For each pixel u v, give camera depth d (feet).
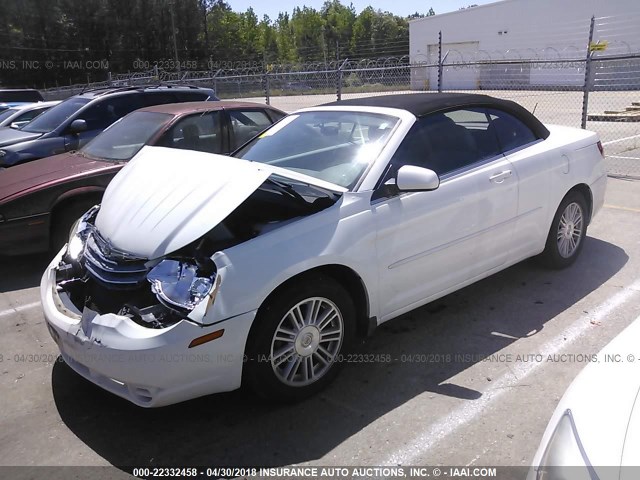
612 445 5.38
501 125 14.46
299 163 12.77
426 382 11.07
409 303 12.09
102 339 9.17
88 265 10.44
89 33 184.24
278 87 94.02
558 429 6.05
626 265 16.49
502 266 14.21
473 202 12.78
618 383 6.11
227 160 11.25
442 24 134.10
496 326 13.20
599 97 82.28
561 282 15.46
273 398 10.22
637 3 99.09
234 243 9.70
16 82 175.42
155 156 12.43
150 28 195.21
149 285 9.64
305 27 267.80
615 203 23.34
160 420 10.32
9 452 9.64
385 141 12.13
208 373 9.24
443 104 13.38
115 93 26.30
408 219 11.54
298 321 10.21
